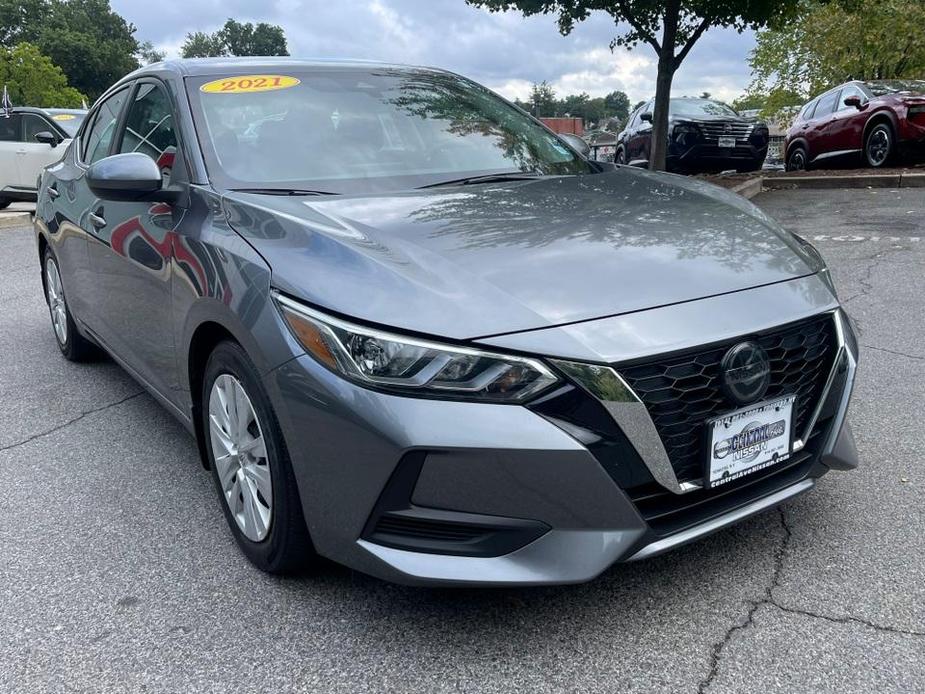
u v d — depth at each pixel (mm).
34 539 2828
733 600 2326
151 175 2852
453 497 1979
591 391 1979
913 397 3795
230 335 2525
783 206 10477
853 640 2137
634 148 16797
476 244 2338
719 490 2248
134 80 3885
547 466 1956
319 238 2338
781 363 2295
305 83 3426
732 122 15023
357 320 2043
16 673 2125
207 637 2250
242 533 2594
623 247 2389
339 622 2295
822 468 2498
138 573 2590
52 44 77000
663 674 2041
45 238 4742
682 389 2102
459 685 2029
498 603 2357
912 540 2598
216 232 2613
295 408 2145
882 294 5676
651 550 2098
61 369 4820
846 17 23609
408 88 3625
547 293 2111
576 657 2115
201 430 2924
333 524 2150
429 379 1960
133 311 3344
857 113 13539
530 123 3850
